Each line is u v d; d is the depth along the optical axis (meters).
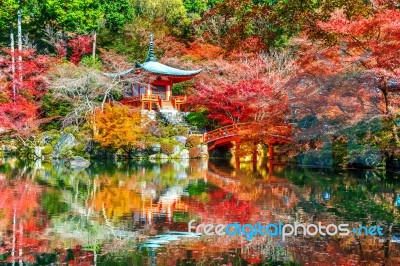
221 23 38.25
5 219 11.40
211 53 35.66
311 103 17.33
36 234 9.97
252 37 10.20
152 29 43.56
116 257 8.37
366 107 17.34
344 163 21.30
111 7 45.06
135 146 29.44
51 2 42.03
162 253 8.59
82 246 9.05
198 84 34.19
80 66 33.53
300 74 18.08
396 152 19.30
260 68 29.62
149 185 17.94
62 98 31.23
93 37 42.09
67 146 28.84
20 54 33.88
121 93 36.28
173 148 30.58
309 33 9.72
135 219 11.51
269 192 16.02
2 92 32.47
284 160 28.05
